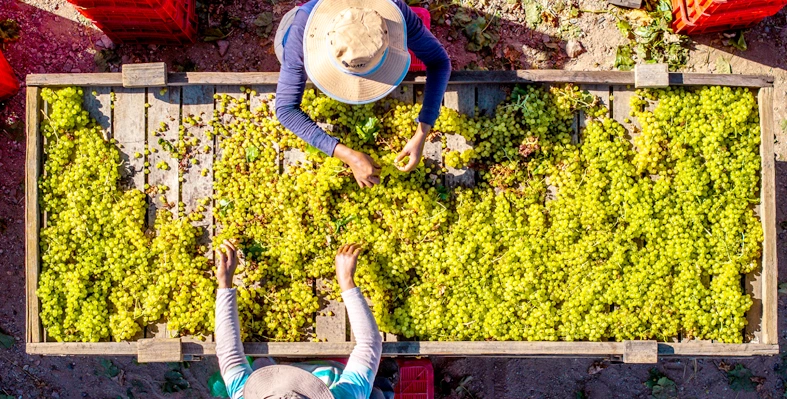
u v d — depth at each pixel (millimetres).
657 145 2398
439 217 2393
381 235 2408
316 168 2424
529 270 2402
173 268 2414
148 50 3109
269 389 1988
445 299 2416
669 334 2402
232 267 2270
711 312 2398
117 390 3168
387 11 2043
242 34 3113
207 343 2365
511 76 2389
